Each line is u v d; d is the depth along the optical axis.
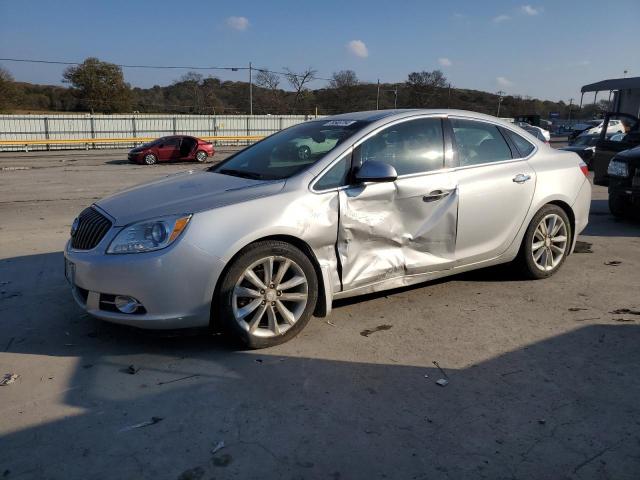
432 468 2.48
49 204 10.77
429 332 4.00
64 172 19.28
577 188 5.26
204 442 2.67
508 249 4.87
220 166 4.70
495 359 3.56
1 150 33.78
